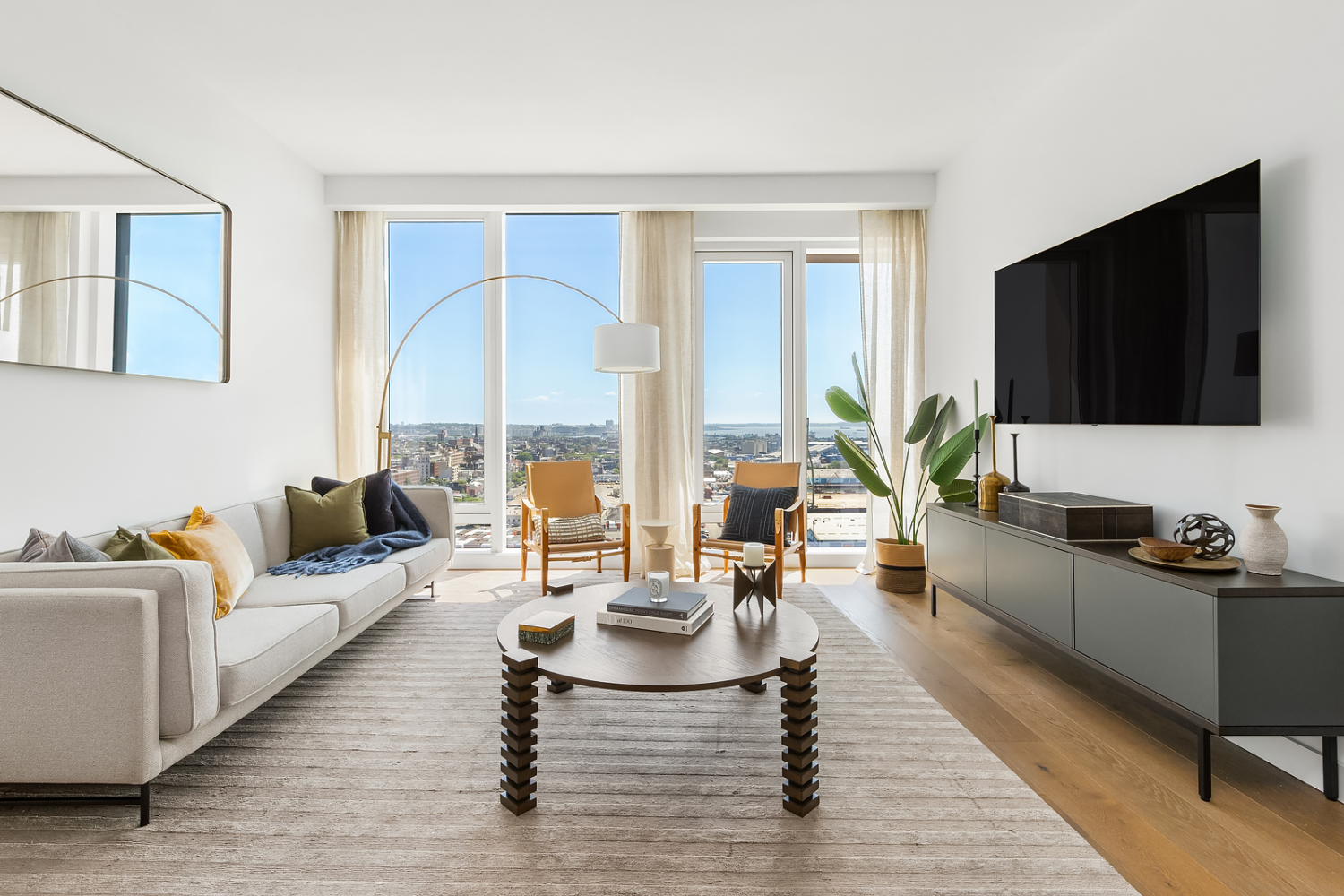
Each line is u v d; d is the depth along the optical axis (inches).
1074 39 116.4
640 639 81.7
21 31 88.5
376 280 182.1
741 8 107.1
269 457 148.0
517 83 130.1
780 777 77.5
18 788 74.3
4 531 85.3
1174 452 97.7
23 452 87.9
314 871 60.7
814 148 162.1
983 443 155.9
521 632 80.1
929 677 109.3
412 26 111.1
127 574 66.8
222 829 67.0
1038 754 83.4
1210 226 87.1
